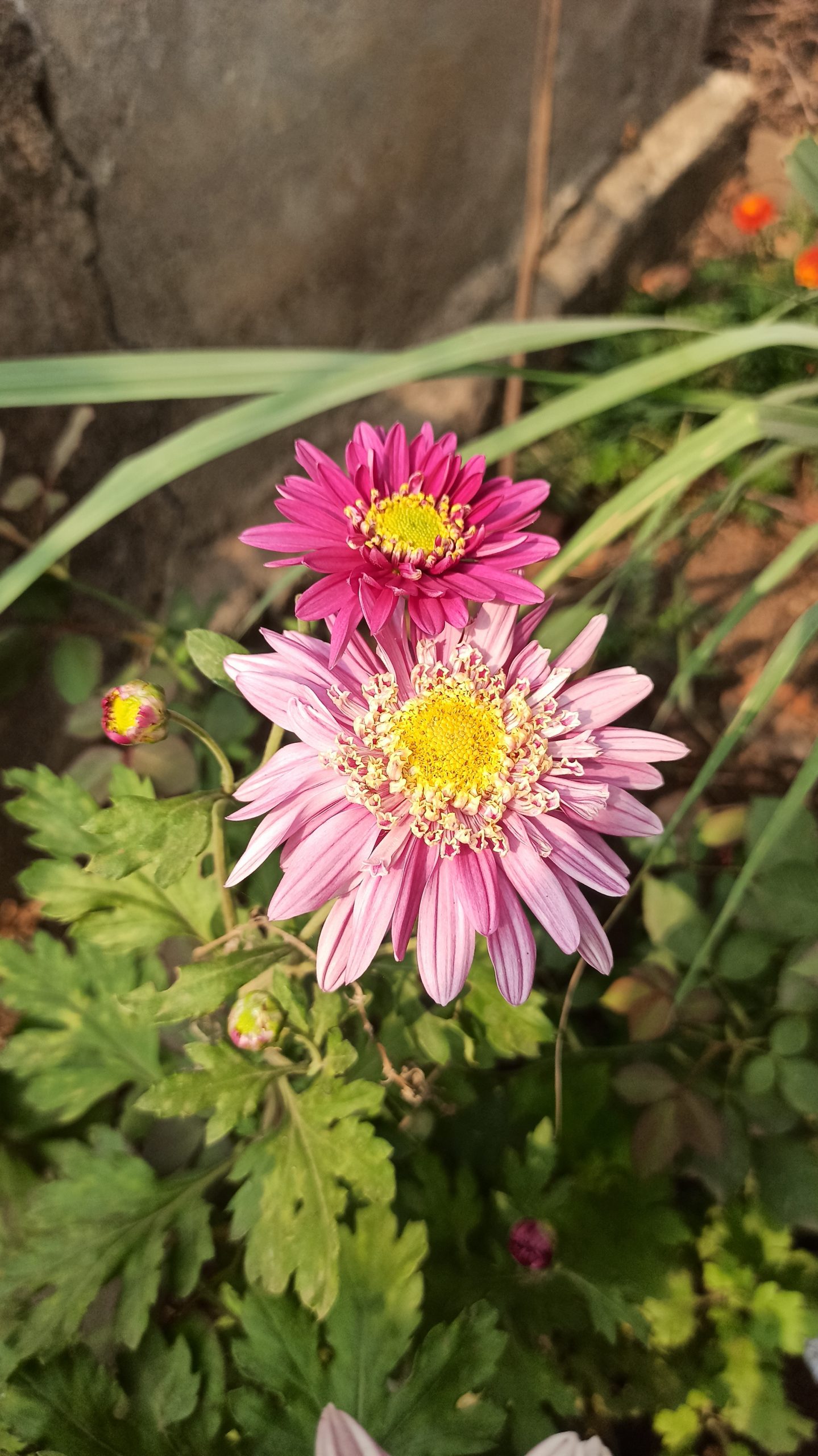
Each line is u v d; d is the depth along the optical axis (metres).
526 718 0.16
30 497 0.25
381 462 0.16
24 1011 0.22
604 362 0.44
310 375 0.20
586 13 0.40
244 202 0.29
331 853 0.15
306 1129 0.18
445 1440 0.17
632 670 0.16
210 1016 0.21
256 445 0.34
